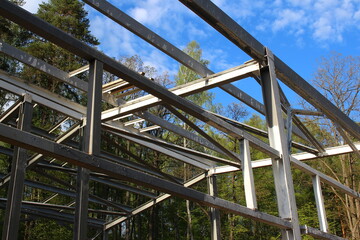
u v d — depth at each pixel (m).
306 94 6.52
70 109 7.34
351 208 17.64
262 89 5.72
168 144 8.05
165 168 22.11
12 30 21.08
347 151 8.48
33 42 20.44
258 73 5.90
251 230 21.02
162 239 20.91
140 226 21.17
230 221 19.12
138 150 21.36
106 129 7.72
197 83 6.46
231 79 6.08
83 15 23.20
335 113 7.21
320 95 6.83
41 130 8.04
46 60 20.69
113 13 5.67
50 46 20.38
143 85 4.34
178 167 21.27
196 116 5.07
